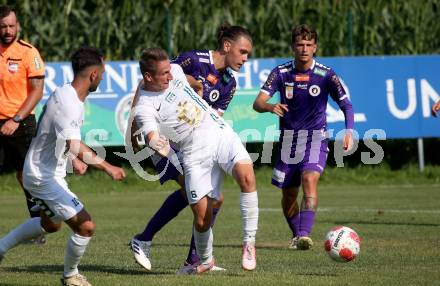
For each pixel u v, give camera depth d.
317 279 17.39
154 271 19.25
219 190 18.20
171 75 18.02
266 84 25.19
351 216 32.91
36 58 24.80
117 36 52.59
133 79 45.94
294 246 24.03
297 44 24.95
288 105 25.25
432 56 50.12
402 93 49.72
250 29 54.38
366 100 49.22
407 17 56.16
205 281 17.05
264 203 39.62
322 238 26.30
